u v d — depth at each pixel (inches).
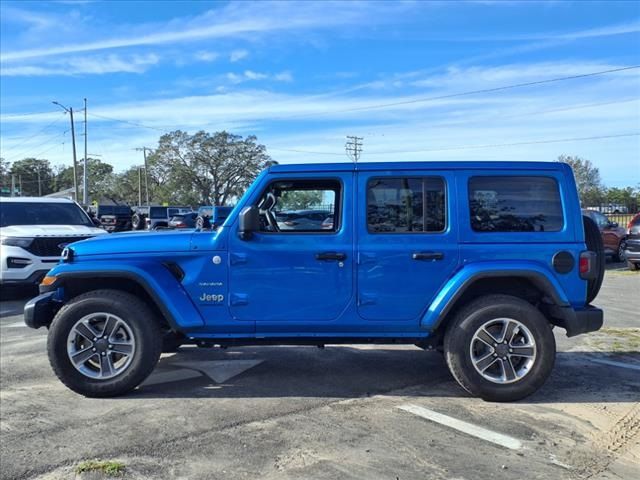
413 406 180.7
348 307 188.1
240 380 208.8
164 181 3348.9
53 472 135.4
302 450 147.1
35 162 4958.2
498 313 182.7
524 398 185.3
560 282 187.5
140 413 174.6
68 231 406.0
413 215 189.5
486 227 188.9
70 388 187.9
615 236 685.9
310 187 191.3
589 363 231.3
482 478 131.9
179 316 186.7
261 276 188.1
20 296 427.8
